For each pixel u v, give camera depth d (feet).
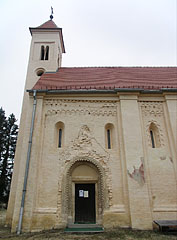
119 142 42.01
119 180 38.65
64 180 38.09
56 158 40.09
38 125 41.93
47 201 36.42
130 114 44.04
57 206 36.06
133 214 35.01
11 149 118.21
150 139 43.45
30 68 66.69
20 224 33.32
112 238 28.63
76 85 49.73
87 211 37.88
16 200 35.55
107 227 34.55
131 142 41.14
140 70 63.57
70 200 37.14
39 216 35.06
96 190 39.40
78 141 41.88
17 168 47.06
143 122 44.80
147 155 41.37
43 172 38.70
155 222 33.73
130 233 31.32
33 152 39.32
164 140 43.19
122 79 54.13
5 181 105.70
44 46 72.54
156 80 54.19
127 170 38.55
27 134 41.16
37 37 73.92
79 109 45.14
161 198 37.45
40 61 68.39
